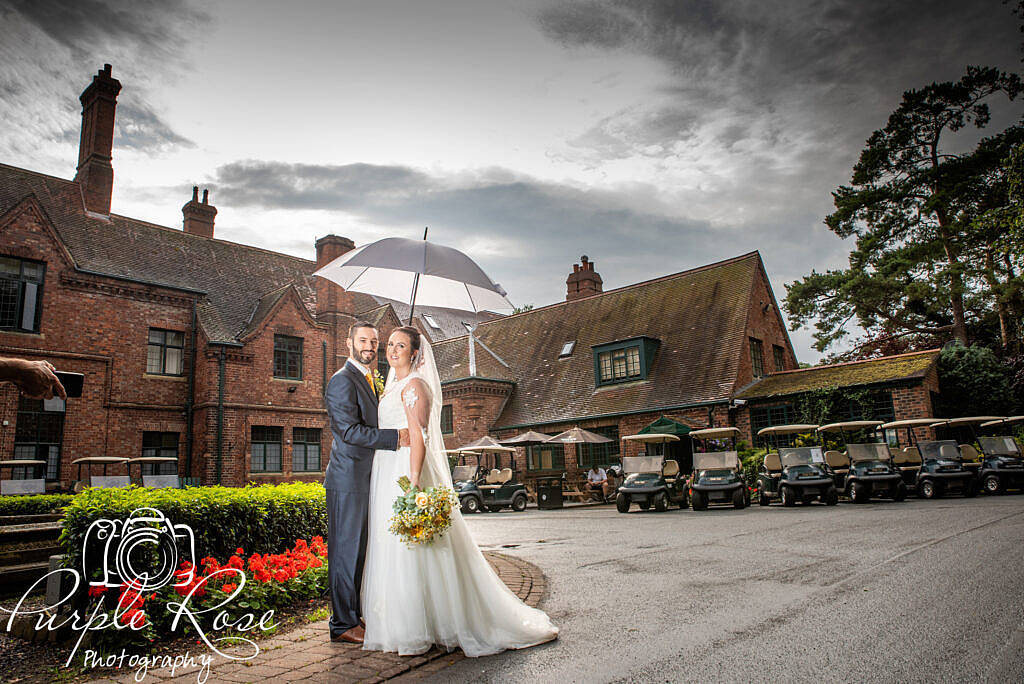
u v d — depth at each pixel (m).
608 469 22.38
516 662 3.73
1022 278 23.98
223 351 21.06
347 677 3.46
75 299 19.30
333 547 4.25
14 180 21.02
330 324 24.47
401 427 4.26
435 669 3.63
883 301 28.19
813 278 29.17
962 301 28.28
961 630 4.04
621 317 28.02
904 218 27.50
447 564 4.00
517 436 23.91
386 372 25.41
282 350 22.86
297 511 6.55
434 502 3.84
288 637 4.37
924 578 5.71
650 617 4.81
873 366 20.97
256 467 21.50
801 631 4.20
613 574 6.88
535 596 5.80
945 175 25.91
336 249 26.17
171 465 20.58
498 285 7.08
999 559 6.39
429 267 6.03
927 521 10.14
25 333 18.28
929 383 19.44
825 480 15.07
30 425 17.98
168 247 23.67
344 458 4.24
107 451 19.23
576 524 13.63
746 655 3.73
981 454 16.38
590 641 4.18
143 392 20.22
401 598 3.93
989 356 22.67
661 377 23.89
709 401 21.52
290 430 22.38
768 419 21.27
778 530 10.17
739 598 5.34
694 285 26.78
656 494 16.19
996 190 24.67
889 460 15.55
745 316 23.61
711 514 14.33
